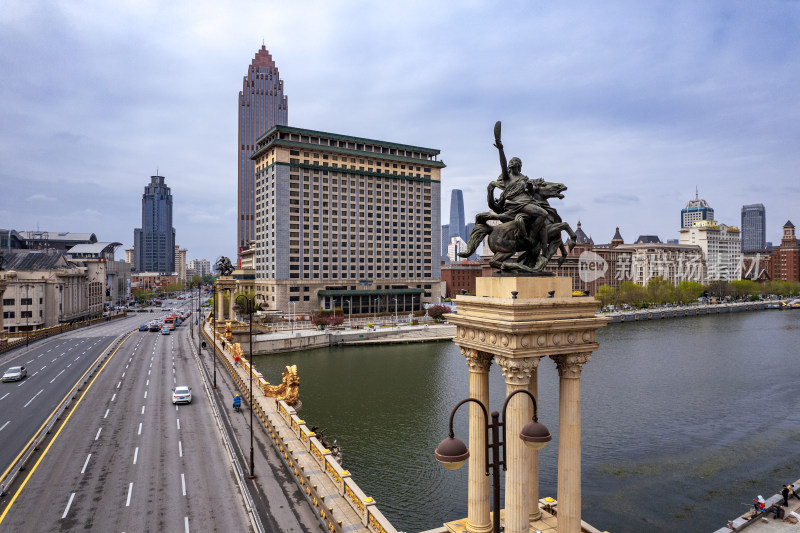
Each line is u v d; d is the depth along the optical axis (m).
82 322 144.50
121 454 41.81
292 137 182.25
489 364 20.48
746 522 34.78
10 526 29.89
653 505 40.69
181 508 32.38
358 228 191.62
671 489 43.50
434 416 65.12
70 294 153.88
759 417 64.69
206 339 109.81
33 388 64.62
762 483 44.72
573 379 18.84
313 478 35.44
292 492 35.00
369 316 183.62
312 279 181.38
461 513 39.16
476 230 21.91
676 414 66.00
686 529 37.12
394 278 199.12
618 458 50.50
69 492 34.56
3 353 93.81
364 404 71.25
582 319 18.58
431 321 164.62
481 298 19.42
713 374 91.38
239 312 152.00
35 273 140.12
